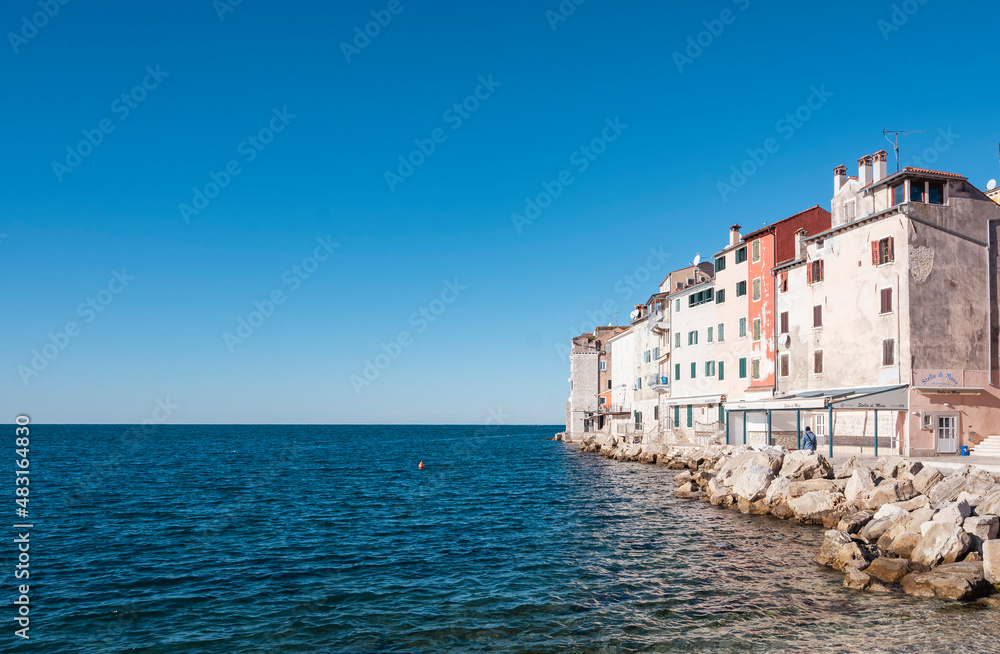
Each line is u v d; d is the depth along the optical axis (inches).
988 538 766.5
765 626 633.0
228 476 2362.2
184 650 610.2
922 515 844.0
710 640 604.1
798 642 591.8
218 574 877.8
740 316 2220.7
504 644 610.2
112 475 2374.5
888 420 1534.2
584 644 605.3
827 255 1775.3
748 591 743.1
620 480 2012.8
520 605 722.2
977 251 1565.0
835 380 1732.3
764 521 1170.0
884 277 1568.7
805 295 1879.9
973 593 670.5
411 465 2918.3
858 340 1651.1
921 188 1551.4
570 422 4717.0
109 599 766.5
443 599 751.7
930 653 558.9
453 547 1037.2
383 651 600.7
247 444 5438.0
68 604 748.6
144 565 930.1
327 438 7135.8
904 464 1159.6
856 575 742.5
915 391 1475.1
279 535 1155.9
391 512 1429.6
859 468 1121.4
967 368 1517.0
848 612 661.3
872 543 895.7
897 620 632.4
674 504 1432.1
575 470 2466.8
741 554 919.0
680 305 2640.3
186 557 980.6
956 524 771.4
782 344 1972.2
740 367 2212.1
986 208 1590.8
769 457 1379.2
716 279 2374.5
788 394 1876.2
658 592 754.2
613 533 1112.8
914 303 1501.0
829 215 2084.2
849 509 1083.9
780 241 2036.2
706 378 2432.3
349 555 987.3
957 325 1525.6
